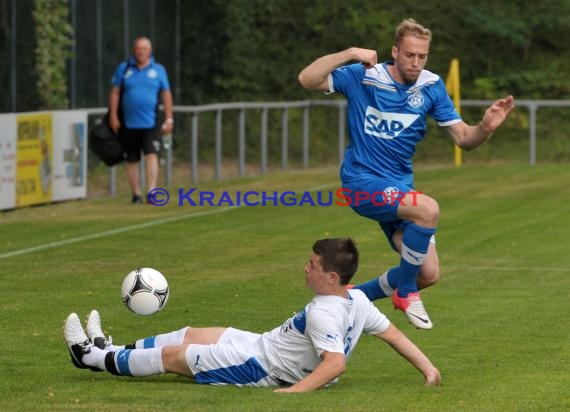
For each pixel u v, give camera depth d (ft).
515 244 119.03
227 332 63.72
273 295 91.86
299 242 121.19
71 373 65.82
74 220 137.90
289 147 230.27
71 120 156.97
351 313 60.75
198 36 227.40
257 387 61.21
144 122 151.94
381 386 62.64
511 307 87.30
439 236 124.67
